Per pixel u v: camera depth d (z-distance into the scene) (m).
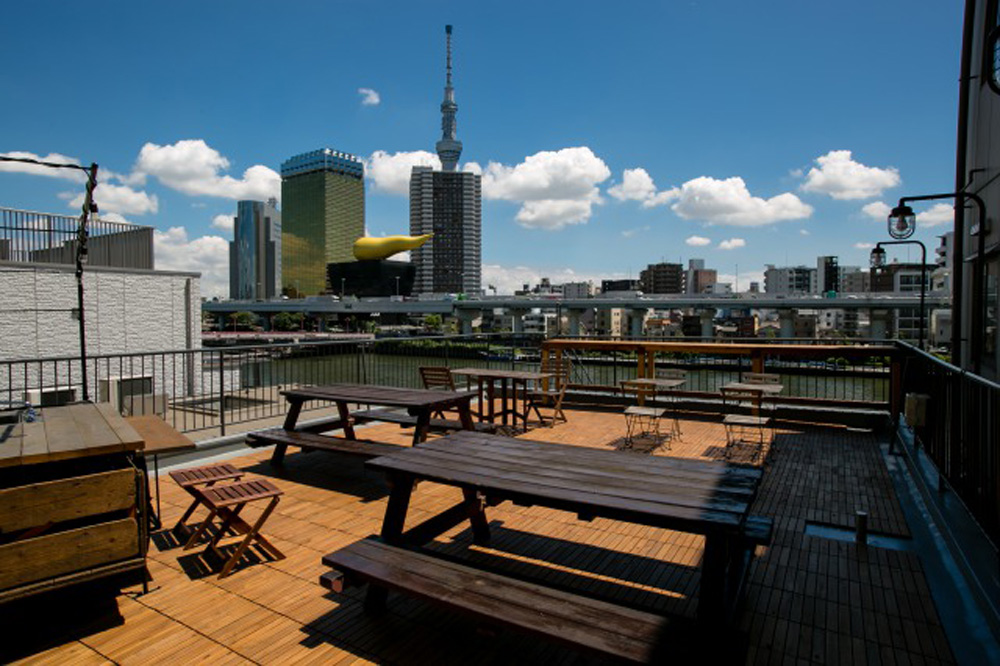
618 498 2.90
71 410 4.44
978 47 7.16
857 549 4.21
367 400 5.93
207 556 4.16
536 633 2.42
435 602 2.70
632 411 7.36
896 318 85.44
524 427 8.62
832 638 3.05
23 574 2.99
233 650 2.98
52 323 12.64
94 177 5.53
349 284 185.00
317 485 5.84
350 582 3.08
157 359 14.12
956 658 2.85
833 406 8.96
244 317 165.50
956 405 4.68
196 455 6.95
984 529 3.83
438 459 3.71
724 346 9.32
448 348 11.73
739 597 3.08
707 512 2.66
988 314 6.64
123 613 3.37
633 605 2.69
